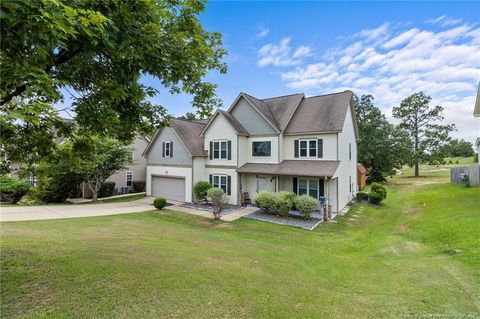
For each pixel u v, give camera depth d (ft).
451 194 54.39
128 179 84.84
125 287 13.70
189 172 62.23
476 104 55.77
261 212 50.37
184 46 15.64
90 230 30.83
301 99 62.08
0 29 7.83
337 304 13.92
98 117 13.53
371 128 99.91
